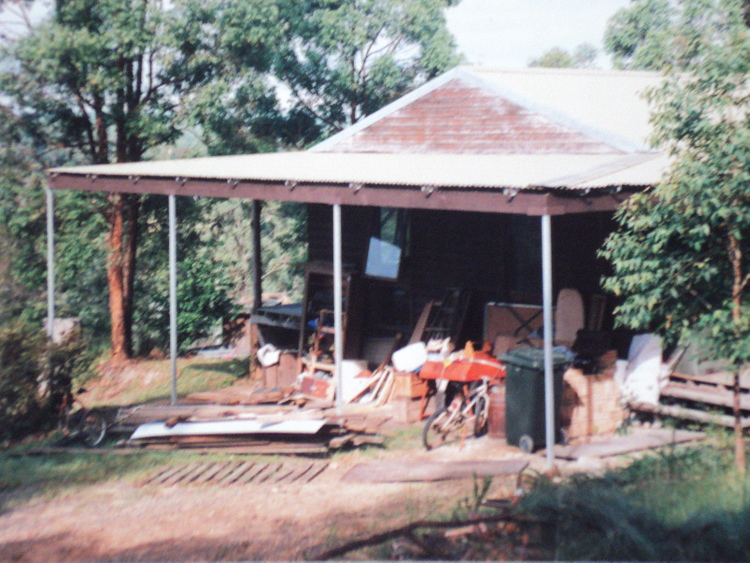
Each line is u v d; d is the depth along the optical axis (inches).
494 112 550.3
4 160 815.7
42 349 454.9
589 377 392.2
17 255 877.8
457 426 417.7
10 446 432.5
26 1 764.6
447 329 520.4
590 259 477.7
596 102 558.9
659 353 406.0
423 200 389.7
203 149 1130.0
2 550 269.0
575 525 235.0
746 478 267.6
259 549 262.1
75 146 824.3
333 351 564.7
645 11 1067.9
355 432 402.6
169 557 258.2
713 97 292.7
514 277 523.8
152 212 924.0
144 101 813.9
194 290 933.8
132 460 387.2
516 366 374.0
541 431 368.8
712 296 308.8
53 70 731.4
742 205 285.1
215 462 379.9
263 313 620.4
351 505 307.9
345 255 624.4
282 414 409.1
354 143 616.1
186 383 669.3
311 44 1248.8
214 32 816.3
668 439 368.8
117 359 815.1
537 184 335.9
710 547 210.2
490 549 231.5
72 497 329.7
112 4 735.7
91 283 1093.8
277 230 1662.2
